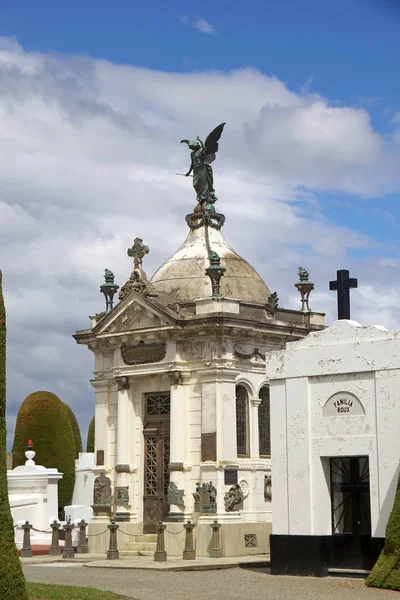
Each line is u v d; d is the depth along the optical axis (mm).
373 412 28156
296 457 29484
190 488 38062
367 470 28766
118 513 39688
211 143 43250
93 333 41312
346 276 30391
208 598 23906
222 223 43469
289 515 29406
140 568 32156
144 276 40250
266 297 41938
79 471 48594
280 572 29281
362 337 28625
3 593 20109
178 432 38344
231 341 38344
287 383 29969
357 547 28312
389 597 23609
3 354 21453
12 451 53062
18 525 42500
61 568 32969
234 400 38156
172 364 38562
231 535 36969
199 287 40625
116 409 41094
